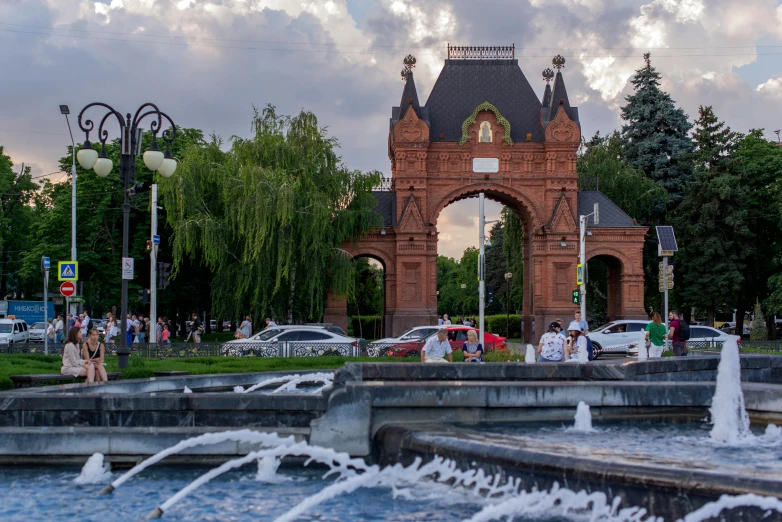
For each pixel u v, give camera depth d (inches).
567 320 2230.6
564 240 2234.3
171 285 2321.6
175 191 1811.0
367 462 517.7
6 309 2645.2
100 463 487.5
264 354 1398.9
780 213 2277.3
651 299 2920.8
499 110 2325.3
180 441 513.0
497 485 407.5
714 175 2454.5
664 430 539.2
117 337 1604.3
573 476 370.9
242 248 1867.6
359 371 672.4
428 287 2212.1
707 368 779.4
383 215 2303.2
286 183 1797.5
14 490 458.6
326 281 1979.6
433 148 2256.4
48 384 821.2
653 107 2881.4
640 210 2706.7
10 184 2807.6
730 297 2420.0
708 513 323.0
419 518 390.9
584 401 564.7
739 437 508.7
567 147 2253.9
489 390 550.6
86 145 944.9
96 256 2263.8
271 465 481.1
